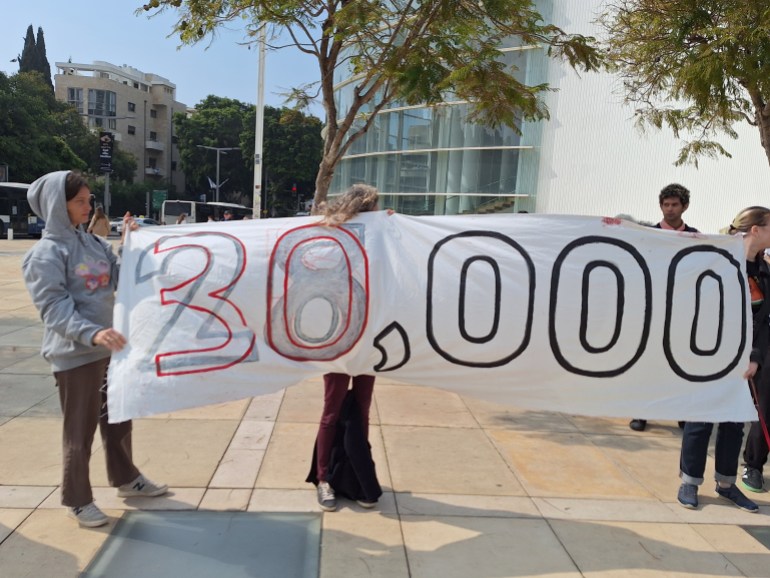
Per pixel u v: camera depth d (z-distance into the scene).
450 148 23.16
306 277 3.26
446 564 2.97
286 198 59.69
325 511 3.44
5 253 21.75
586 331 3.43
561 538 3.27
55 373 3.05
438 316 3.34
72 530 3.13
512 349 3.40
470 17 6.68
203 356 3.10
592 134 20.34
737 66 6.09
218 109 62.47
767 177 16.67
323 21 6.83
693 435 3.67
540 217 3.49
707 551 3.20
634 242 3.52
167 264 3.18
